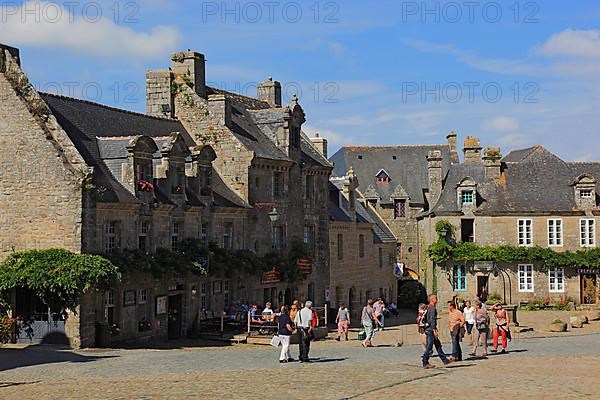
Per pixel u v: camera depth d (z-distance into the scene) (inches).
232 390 748.0
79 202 1172.5
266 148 1710.1
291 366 940.6
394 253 2502.5
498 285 2080.5
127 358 1032.8
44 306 1173.7
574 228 2098.9
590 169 2182.6
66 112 1342.3
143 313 1312.7
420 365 933.8
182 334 1405.0
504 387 756.6
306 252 1765.5
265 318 1437.0
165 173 1385.3
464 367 909.2
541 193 2129.7
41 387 775.1
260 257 1636.3
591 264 2059.5
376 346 1263.5
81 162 1183.6
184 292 1416.1
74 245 1173.7
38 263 1149.1
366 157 2915.8
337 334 1540.4
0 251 1210.0
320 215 1897.1
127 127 1476.4
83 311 1163.3
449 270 2101.4
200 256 1412.4
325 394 721.6
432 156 2251.5
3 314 1187.3
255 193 1644.9
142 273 1291.8
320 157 1964.8
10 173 1211.2
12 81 1223.5
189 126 1668.3
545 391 733.9
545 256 2062.0
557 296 2080.5
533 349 1161.4
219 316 1524.4
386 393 723.4
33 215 1196.5
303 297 1806.1
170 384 787.4
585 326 1670.8
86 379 828.6
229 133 1630.2
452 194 2138.3
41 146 1198.3
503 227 2096.5
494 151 2159.2
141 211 1305.4
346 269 2085.4
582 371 871.1
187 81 1679.4
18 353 1082.1
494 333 1111.6
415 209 2763.3
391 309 2305.6
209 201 1497.3
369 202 2743.6
